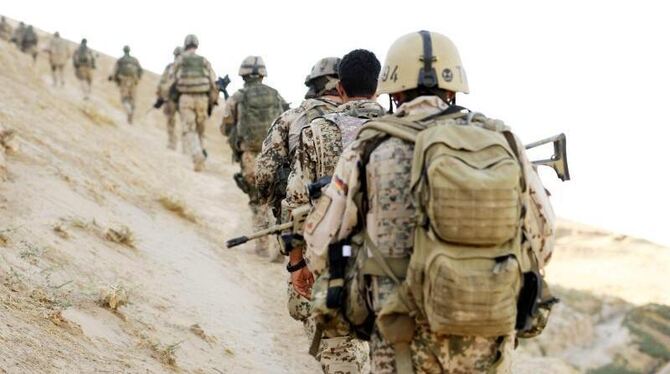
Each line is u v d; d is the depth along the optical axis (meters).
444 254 3.44
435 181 3.44
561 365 13.36
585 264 20.69
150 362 5.84
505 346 3.65
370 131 3.82
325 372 5.72
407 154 3.71
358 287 3.83
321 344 5.73
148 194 13.15
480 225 3.41
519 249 3.55
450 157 3.47
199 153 18.84
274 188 6.91
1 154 8.91
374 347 3.85
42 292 6.00
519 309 3.69
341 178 3.86
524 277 3.69
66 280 6.64
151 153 19.11
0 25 42.66
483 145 3.54
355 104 5.62
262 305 9.62
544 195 3.80
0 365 4.51
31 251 6.84
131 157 16.08
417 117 3.84
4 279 5.91
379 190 3.72
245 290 10.00
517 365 12.58
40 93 17.45
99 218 9.35
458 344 3.61
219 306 8.68
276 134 6.85
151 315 7.03
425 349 3.63
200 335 7.14
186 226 12.29
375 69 5.65
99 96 36.47
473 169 3.46
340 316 3.99
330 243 3.92
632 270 19.86
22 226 7.42
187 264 9.77
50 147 11.95
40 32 50.97
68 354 5.17
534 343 15.40
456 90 3.98
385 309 3.62
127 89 26.42
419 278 3.51
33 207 8.27
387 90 4.02
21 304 5.62
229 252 11.87
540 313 3.92
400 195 3.69
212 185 17.95
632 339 15.55
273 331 8.68
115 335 6.06
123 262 8.22
